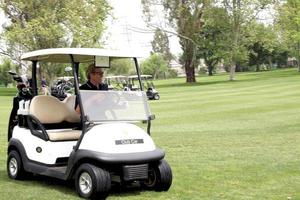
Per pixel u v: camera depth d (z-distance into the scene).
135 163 10.86
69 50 11.86
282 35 116.69
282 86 69.38
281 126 24.84
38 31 81.06
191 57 107.75
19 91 14.11
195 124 27.28
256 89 66.19
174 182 12.82
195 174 13.88
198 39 108.19
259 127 24.81
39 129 12.84
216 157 16.64
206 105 41.72
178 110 37.81
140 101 12.12
